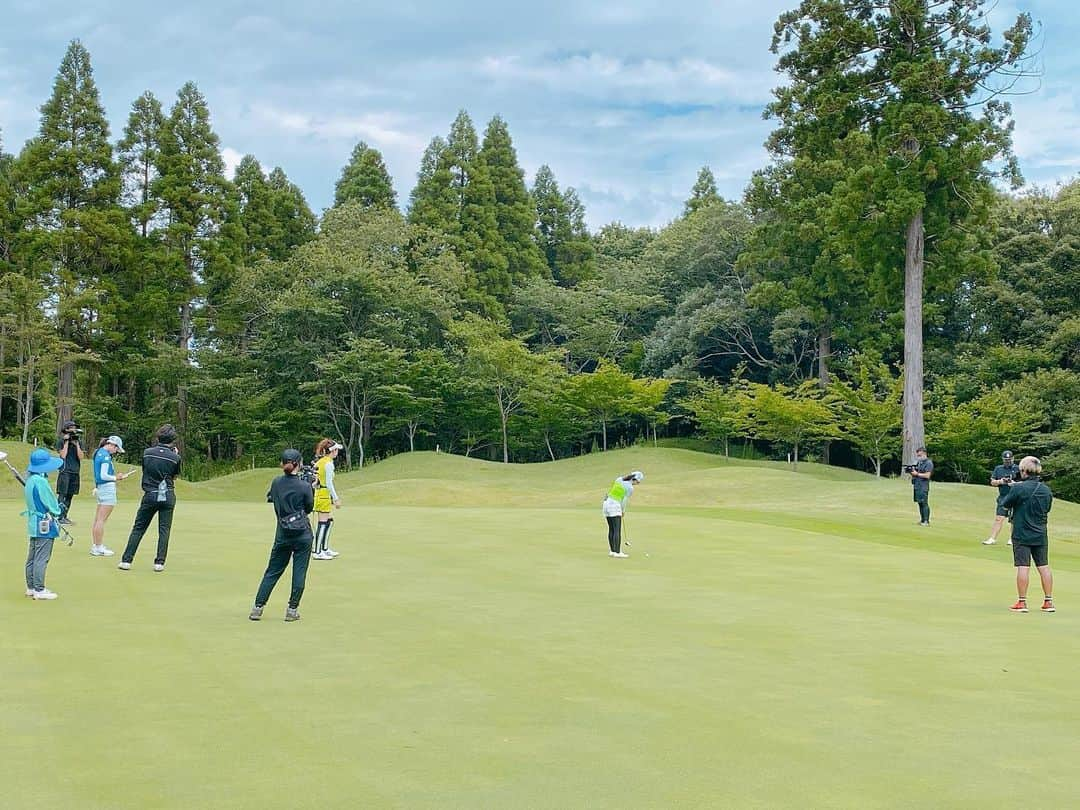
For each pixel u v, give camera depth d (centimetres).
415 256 5894
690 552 1622
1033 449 4450
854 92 3625
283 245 6247
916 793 505
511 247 6494
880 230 3659
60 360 4525
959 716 654
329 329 5247
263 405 5219
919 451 2388
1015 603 1144
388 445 5909
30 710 636
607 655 825
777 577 1343
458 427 5825
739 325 5562
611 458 5069
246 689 696
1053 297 4812
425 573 1305
